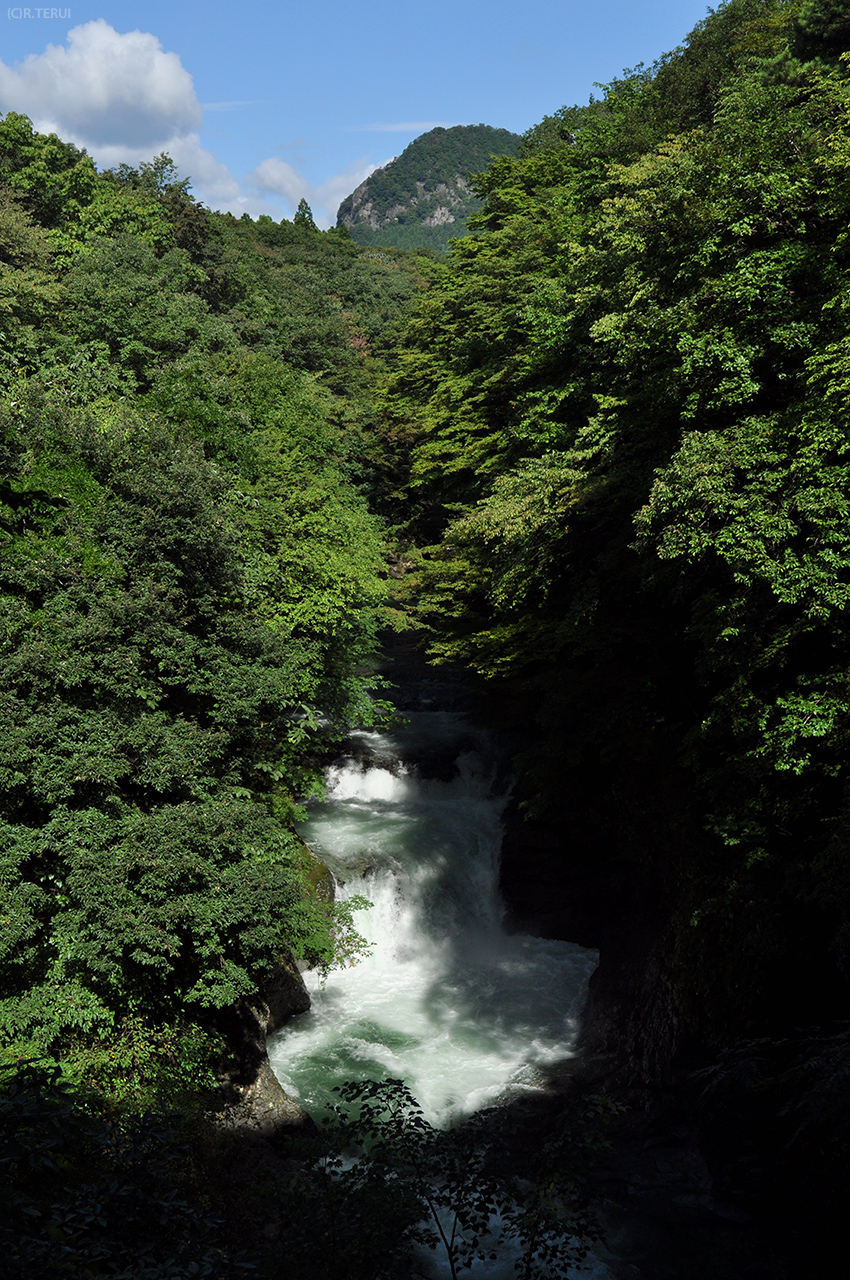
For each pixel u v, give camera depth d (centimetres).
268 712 1969
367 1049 2055
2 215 4219
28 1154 602
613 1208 1441
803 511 1352
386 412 5581
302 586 2373
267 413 3628
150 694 1587
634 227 1881
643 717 2102
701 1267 1299
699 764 1816
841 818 1350
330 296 10131
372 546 2792
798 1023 1437
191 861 1459
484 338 4003
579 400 2719
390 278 12075
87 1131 697
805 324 1430
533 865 2620
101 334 4047
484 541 2714
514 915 2616
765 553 1373
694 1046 1670
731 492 1441
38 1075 641
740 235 1505
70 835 1412
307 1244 888
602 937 2409
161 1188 678
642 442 2105
